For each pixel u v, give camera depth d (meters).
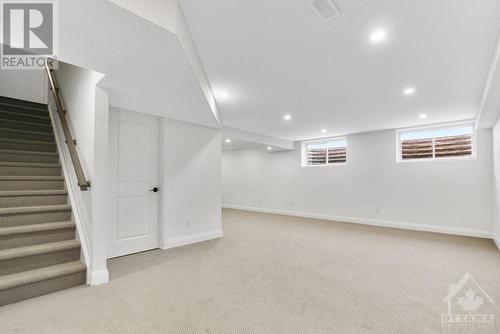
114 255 3.33
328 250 3.75
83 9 1.37
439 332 1.75
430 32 1.99
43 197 2.93
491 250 3.76
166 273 2.79
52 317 1.89
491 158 4.54
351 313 1.99
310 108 4.09
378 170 5.88
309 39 2.11
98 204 2.54
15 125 3.68
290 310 2.03
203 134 4.39
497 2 1.64
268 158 8.23
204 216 4.35
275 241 4.29
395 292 2.36
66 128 2.98
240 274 2.78
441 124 5.04
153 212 3.77
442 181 5.04
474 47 2.20
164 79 2.38
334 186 6.66
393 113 4.35
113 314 1.94
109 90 2.67
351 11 1.75
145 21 1.48
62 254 2.53
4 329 1.73
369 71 2.71
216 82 3.04
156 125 3.84
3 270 2.21
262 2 1.67
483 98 3.17
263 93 3.40
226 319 1.90
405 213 5.46
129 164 3.51
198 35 2.05
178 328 1.78
